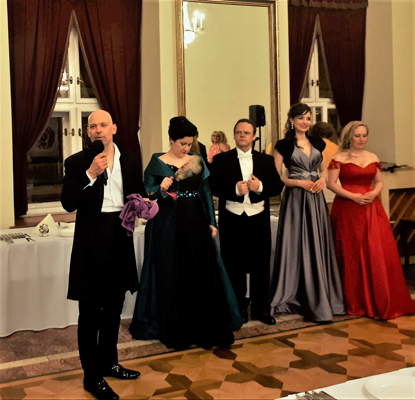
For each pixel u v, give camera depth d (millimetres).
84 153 2965
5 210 5289
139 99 6242
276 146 4520
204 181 3967
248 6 6094
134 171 3135
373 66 7012
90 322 3061
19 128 5699
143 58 6152
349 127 4691
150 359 3646
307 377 3291
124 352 3783
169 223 3863
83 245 3002
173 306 3828
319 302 4375
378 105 6980
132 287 3184
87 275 2996
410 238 6367
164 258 3855
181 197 3871
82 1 5953
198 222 3873
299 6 6820
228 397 3041
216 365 3518
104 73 6090
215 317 3822
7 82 5293
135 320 4074
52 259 4250
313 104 7062
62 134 6129
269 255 4281
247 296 4961
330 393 1455
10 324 4148
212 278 3861
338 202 4711
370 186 4672
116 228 3094
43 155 6031
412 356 3602
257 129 6199
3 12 5285
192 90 5887
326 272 4520
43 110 5805
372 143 7070
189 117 5883
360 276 4535
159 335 3916
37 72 5754
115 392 3127
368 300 4488
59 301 4297
